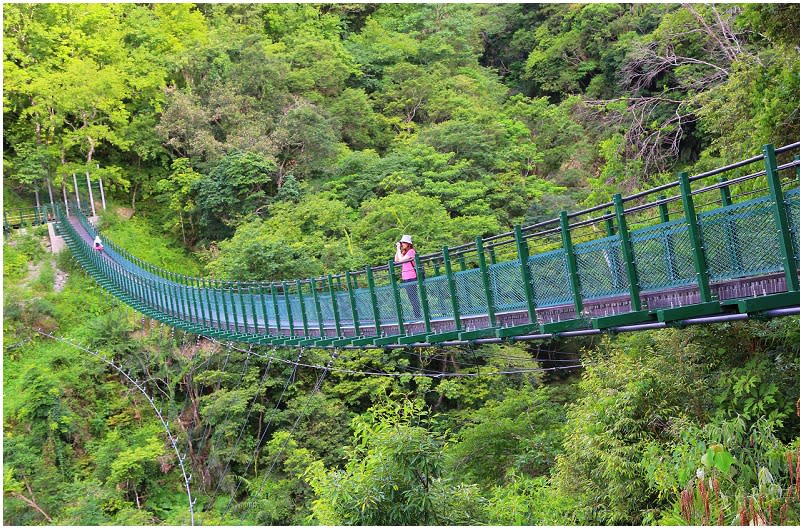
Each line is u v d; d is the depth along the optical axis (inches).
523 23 2335.1
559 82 1999.3
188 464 1054.4
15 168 1905.8
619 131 1275.8
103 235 1678.2
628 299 354.0
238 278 1163.3
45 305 1371.8
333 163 1708.9
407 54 2236.7
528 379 983.6
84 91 1822.1
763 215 291.3
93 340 1229.7
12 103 1884.8
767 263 290.8
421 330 527.2
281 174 1704.0
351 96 1941.4
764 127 597.6
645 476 475.2
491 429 810.2
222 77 1923.0
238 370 1110.4
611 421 525.7
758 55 803.4
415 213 1322.6
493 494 692.1
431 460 502.6
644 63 1170.6
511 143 1710.1
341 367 1025.5
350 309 629.3
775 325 496.4
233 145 1723.7
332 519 502.3
